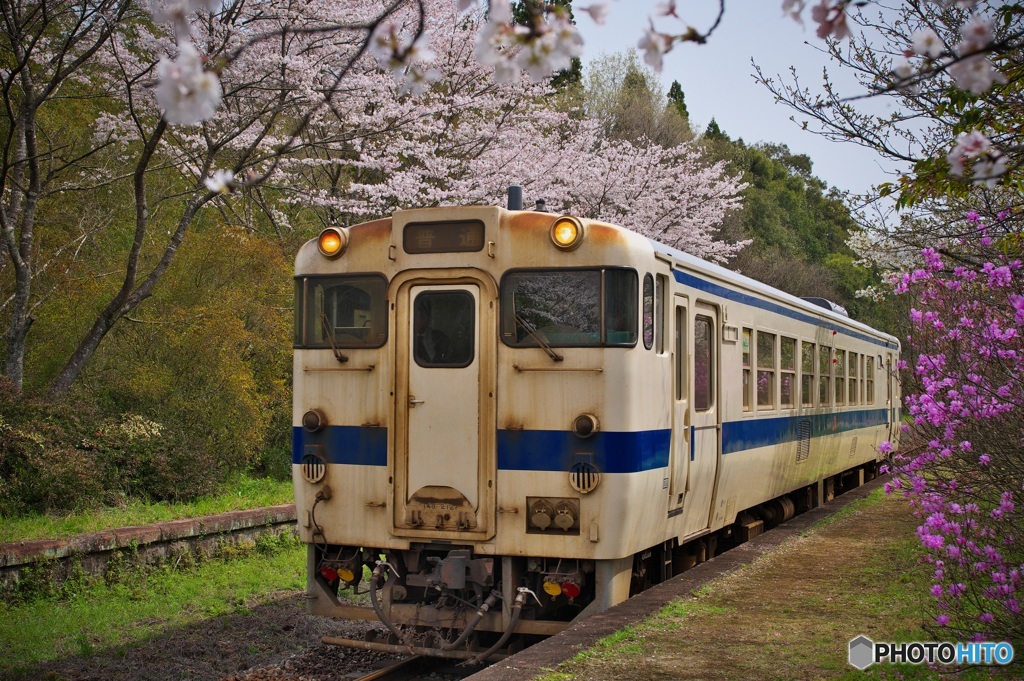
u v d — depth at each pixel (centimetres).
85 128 1656
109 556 957
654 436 729
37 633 764
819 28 316
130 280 1287
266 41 1416
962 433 611
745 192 4062
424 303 727
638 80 3675
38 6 1229
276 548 1152
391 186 1719
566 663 571
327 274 753
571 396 689
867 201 802
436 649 696
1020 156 540
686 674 553
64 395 1248
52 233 1586
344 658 758
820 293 3766
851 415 1585
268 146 1627
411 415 720
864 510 1274
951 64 313
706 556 1013
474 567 691
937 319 677
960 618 595
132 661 723
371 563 755
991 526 597
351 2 1531
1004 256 665
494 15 310
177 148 1565
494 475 699
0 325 1436
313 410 747
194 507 1223
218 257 1488
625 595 722
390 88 1641
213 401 1385
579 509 684
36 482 1112
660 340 762
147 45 1397
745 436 1006
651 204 2178
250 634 812
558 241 699
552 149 2012
